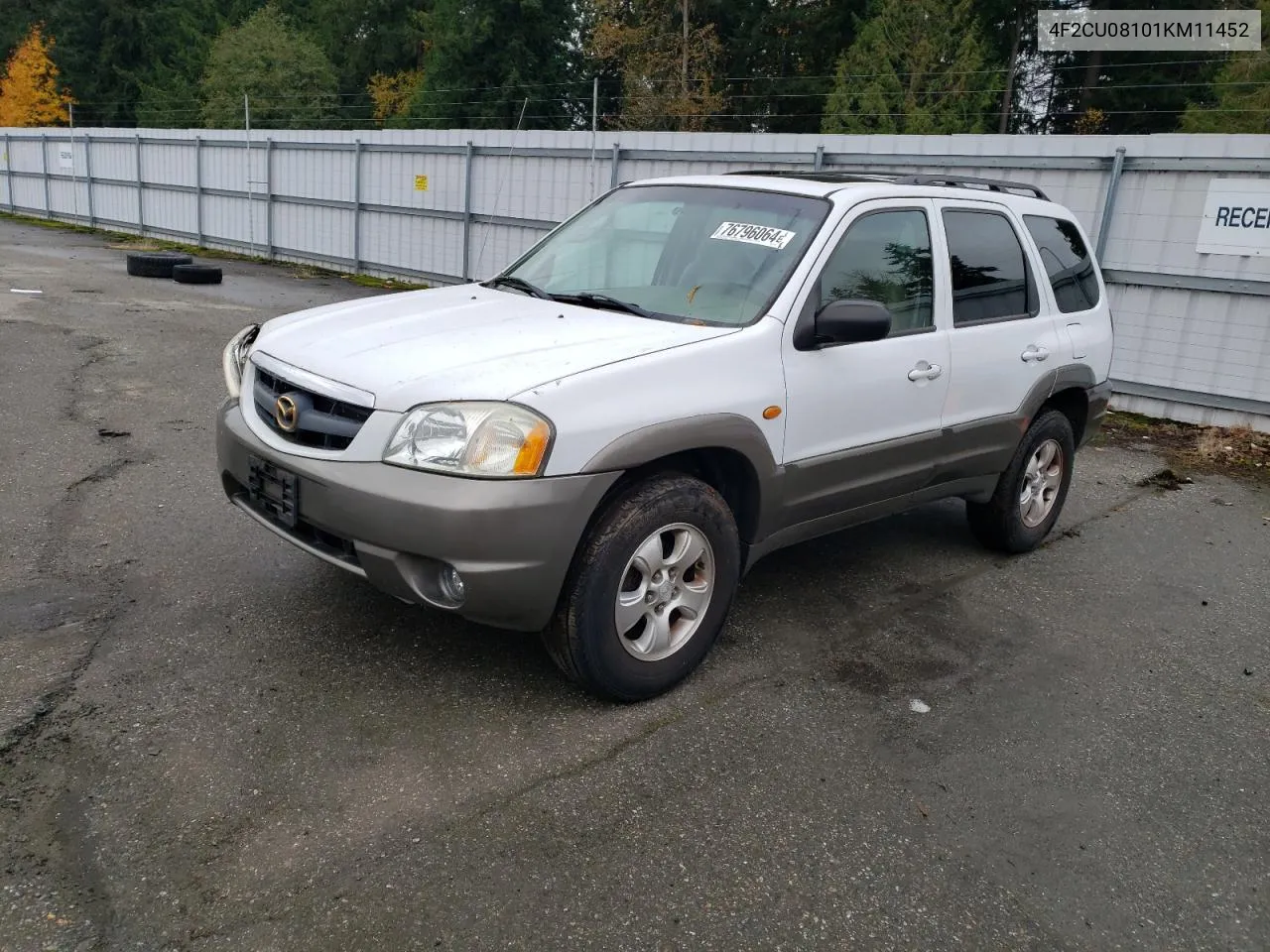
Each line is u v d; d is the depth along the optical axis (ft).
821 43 127.34
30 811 8.81
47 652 11.62
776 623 14.16
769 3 131.13
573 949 7.75
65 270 51.37
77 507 16.52
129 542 15.14
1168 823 10.09
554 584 10.22
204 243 74.18
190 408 23.77
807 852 9.14
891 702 12.11
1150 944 8.37
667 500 10.94
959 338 14.70
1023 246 16.51
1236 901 8.99
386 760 10.00
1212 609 16.10
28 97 188.44
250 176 68.28
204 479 18.39
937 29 106.11
